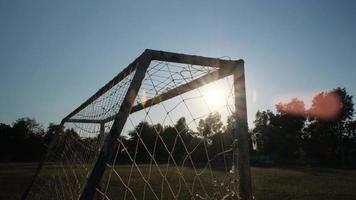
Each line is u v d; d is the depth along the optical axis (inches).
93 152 114.8
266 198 440.1
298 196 461.4
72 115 210.8
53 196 214.5
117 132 70.0
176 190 413.4
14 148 2384.4
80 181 127.8
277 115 3262.8
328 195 475.5
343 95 3051.2
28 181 685.3
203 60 93.0
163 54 83.6
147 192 417.1
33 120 2679.6
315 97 3193.9
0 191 526.3
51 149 254.7
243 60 101.4
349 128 3009.4
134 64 85.2
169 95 112.7
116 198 375.6
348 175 943.7
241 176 95.9
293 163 2043.6
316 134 3063.5
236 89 100.7
